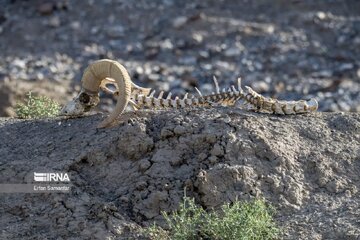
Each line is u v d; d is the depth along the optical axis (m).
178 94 56.41
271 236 22.58
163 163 24.55
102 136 25.41
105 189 24.42
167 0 73.31
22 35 68.62
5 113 50.97
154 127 25.45
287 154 24.77
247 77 60.47
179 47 66.00
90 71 26.73
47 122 26.91
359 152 25.31
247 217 22.44
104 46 66.62
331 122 26.28
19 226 23.66
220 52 65.00
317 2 74.12
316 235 22.61
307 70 62.88
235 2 73.69
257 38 67.06
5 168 24.89
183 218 22.75
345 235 22.48
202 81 59.81
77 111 26.92
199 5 72.75
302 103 26.48
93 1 73.31
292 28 69.31
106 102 53.22
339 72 62.97
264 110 26.53
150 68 61.34
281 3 73.56
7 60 64.06
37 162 25.00
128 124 25.44
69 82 59.03
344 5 74.19
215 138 24.78
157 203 23.75
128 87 25.78
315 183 24.50
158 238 22.86
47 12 71.75
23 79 59.03
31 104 30.20
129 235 23.08
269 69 62.59
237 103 26.95
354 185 24.50
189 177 24.19
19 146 25.92
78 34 68.62
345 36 68.88
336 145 25.44
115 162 24.89
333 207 23.67
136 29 69.31
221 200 23.62
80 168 24.86
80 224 23.34
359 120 26.34
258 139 24.81
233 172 23.89
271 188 24.05
